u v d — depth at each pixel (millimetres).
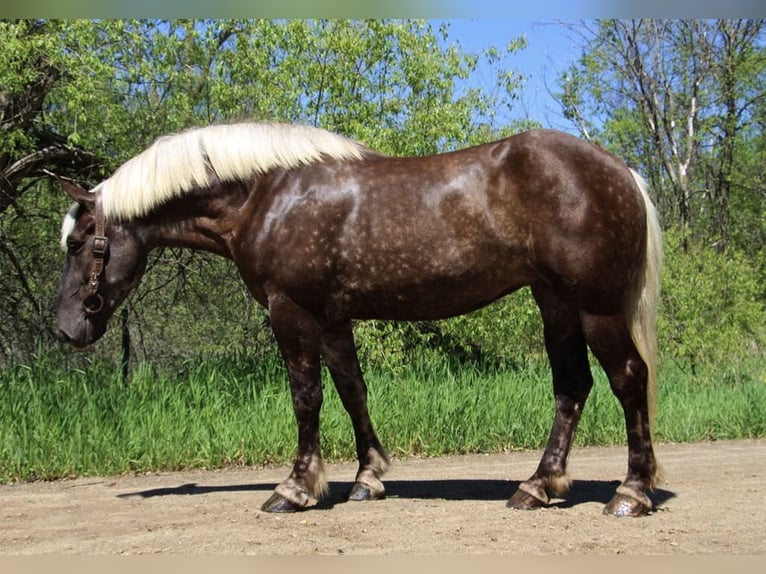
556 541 3781
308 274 4480
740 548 3648
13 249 11711
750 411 9219
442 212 4371
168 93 10555
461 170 4418
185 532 4043
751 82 21578
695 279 12102
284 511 4457
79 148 10633
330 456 7008
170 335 13156
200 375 8547
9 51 8727
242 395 7809
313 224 4477
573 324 4621
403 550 3627
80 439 6395
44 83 9891
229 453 6711
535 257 4316
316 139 4664
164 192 4668
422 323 10875
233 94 9898
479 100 11023
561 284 4285
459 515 4375
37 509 4793
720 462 6691
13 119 9961
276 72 10148
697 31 21266
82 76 9125
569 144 4328
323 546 3715
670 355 12312
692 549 3633
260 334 11656
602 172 4277
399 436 7414
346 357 4926
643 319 4414
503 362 10680
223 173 4633
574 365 4641
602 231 4211
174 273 12211
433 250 4371
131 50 9883
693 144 22094
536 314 10797
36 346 11477
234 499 4961
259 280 4602
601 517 4305
